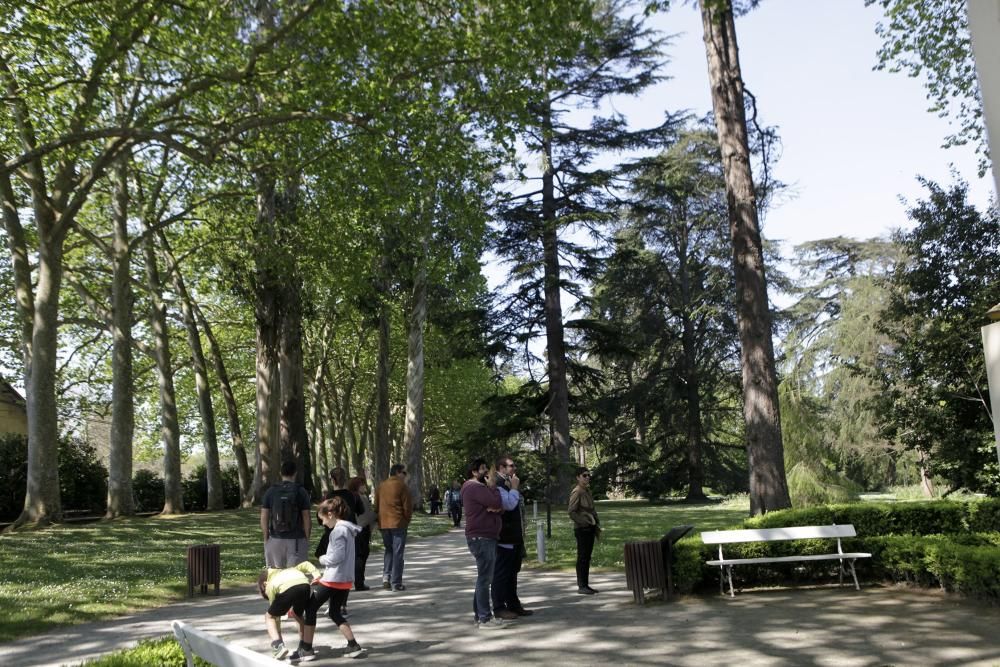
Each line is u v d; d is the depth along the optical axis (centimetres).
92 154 2153
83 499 3338
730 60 1573
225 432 5516
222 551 1805
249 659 402
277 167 1991
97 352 4128
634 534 2116
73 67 1772
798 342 3462
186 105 1972
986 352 354
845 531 1131
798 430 2622
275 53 1647
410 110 1748
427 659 778
